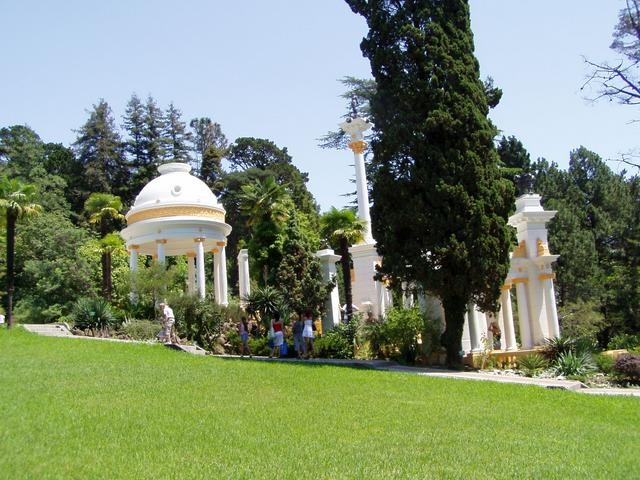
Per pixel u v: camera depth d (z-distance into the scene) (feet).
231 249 226.99
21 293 157.99
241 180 229.04
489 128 81.00
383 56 82.94
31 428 33.55
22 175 214.90
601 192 179.01
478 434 36.91
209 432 34.55
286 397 46.32
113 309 105.29
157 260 114.42
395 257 78.84
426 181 77.51
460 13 83.97
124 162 238.48
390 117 82.79
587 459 32.30
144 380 51.49
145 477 26.27
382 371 65.57
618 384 69.97
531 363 78.38
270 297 105.29
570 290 150.92
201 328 101.24
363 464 29.40
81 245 161.99
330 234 99.45
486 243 75.72
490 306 77.82
